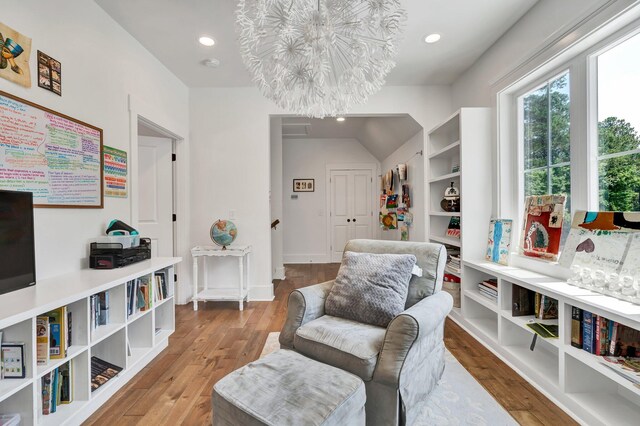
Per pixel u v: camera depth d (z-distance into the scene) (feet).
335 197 21.48
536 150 8.01
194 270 11.30
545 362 6.61
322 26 4.58
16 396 4.24
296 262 21.44
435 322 5.01
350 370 4.65
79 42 6.75
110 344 6.38
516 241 8.59
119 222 7.47
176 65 10.42
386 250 6.83
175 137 11.60
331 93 5.55
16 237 4.99
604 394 5.46
